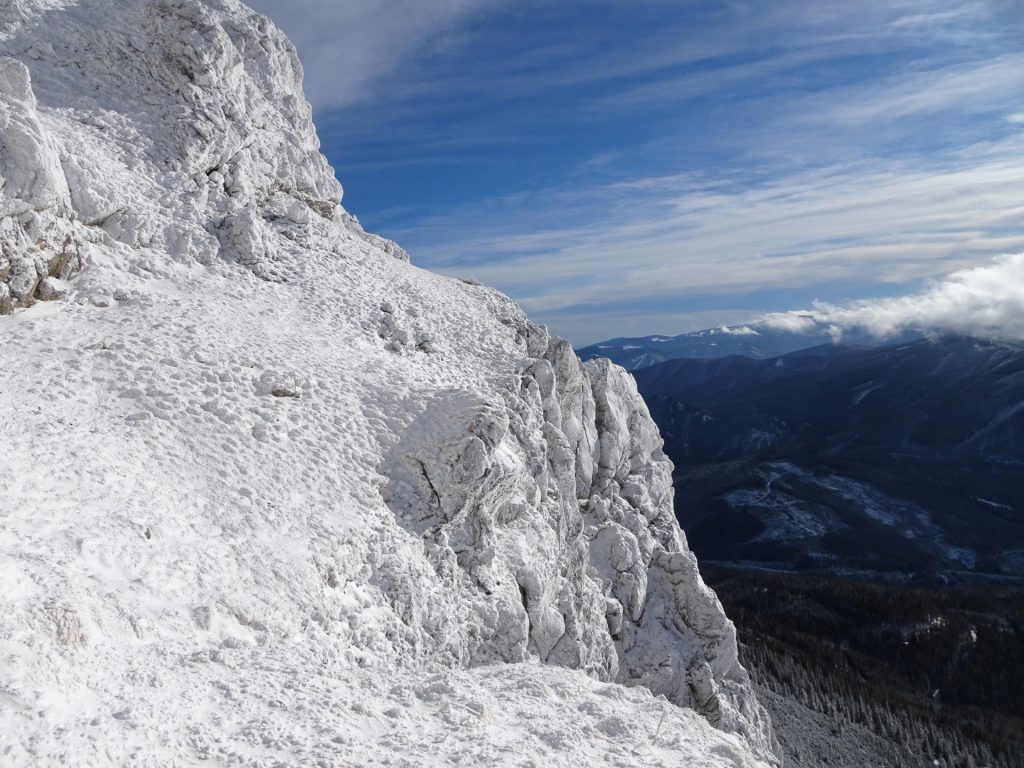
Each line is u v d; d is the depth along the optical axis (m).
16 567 10.73
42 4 29.95
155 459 16.16
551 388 29.31
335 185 36.12
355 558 17.14
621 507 32.75
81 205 24.02
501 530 23.42
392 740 10.00
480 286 35.53
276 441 18.75
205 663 10.95
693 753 11.53
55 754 7.24
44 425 15.38
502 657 20.03
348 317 26.98
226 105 30.81
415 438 21.22
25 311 20.28
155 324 21.42
